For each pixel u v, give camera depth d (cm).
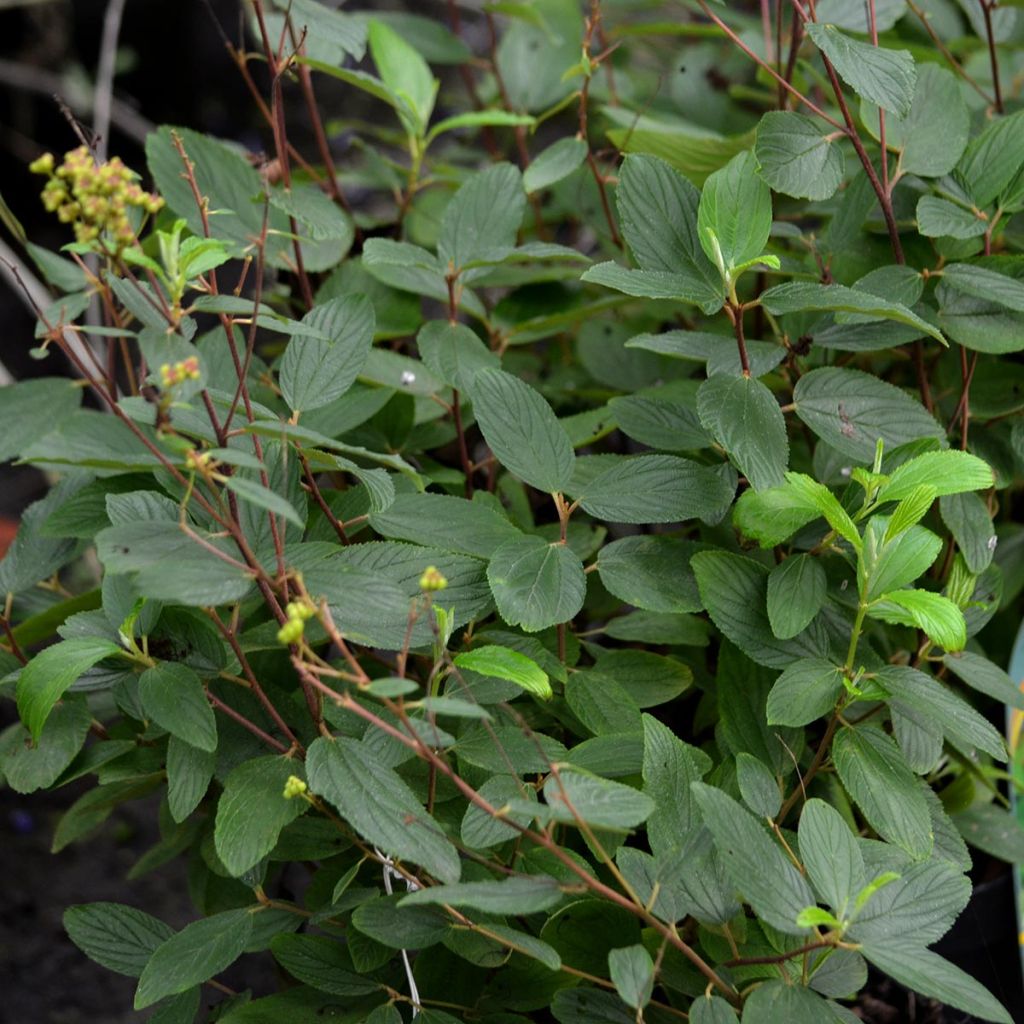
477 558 162
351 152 243
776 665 161
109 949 161
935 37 182
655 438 165
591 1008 156
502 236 174
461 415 177
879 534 158
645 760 156
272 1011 159
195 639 160
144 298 155
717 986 157
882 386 162
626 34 192
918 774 166
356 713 159
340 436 174
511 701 167
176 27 308
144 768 163
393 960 161
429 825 153
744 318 182
